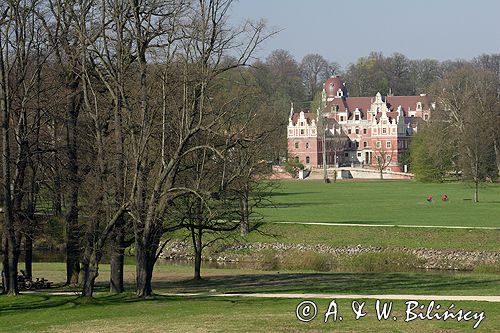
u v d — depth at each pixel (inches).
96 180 4315.9
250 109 5575.8
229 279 5575.8
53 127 5108.3
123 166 4175.7
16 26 4414.4
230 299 4065.0
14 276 4281.5
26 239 5280.5
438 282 5088.6
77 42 4576.8
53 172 4886.8
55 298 4170.8
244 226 6348.4
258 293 4421.8
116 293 4276.6
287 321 3336.6
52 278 5733.3
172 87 4365.2
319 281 5275.6
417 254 7475.4
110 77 4389.8
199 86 4170.8
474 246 7559.1
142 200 4089.6
